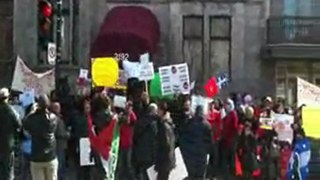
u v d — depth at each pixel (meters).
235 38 32.44
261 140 20.97
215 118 21.50
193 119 18.84
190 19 32.47
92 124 18.45
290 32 32.16
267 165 20.94
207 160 19.95
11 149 16.97
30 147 17.52
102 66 22.66
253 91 32.38
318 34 32.09
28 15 32.81
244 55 32.47
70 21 32.03
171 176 20.91
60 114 19.64
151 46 30.12
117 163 19.20
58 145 18.81
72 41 31.97
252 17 32.53
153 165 18.20
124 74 23.27
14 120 16.91
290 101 32.34
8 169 17.02
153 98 23.84
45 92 21.92
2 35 32.88
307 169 21.41
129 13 31.61
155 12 32.28
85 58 32.12
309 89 22.30
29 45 32.31
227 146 20.72
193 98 22.69
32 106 18.62
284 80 32.47
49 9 19.75
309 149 21.20
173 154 18.34
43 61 31.22
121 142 19.17
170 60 32.28
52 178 16.22
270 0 32.66
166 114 18.47
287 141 21.08
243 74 32.44
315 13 32.47
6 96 16.95
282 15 32.53
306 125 21.27
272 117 21.30
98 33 31.25
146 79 23.17
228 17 32.47
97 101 18.50
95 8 32.31
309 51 31.78
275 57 32.03
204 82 32.28
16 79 21.89
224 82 27.09
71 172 20.78
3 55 32.84
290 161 21.05
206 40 32.38
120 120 19.17
